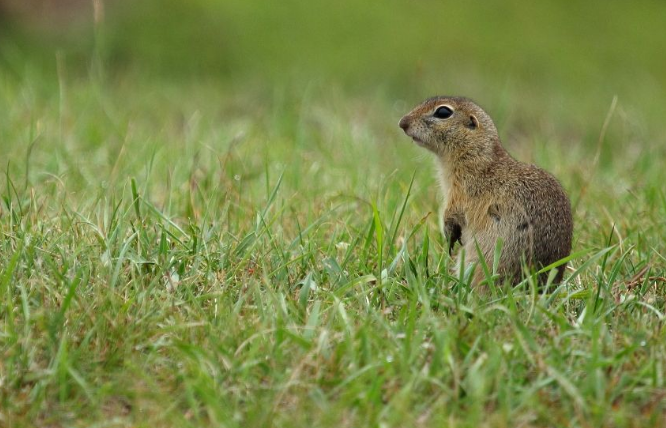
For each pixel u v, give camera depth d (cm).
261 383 772
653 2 3847
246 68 2909
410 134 1141
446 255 1026
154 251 993
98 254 976
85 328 833
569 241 1034
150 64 2870
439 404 715
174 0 3147
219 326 834
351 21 3262
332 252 1034
